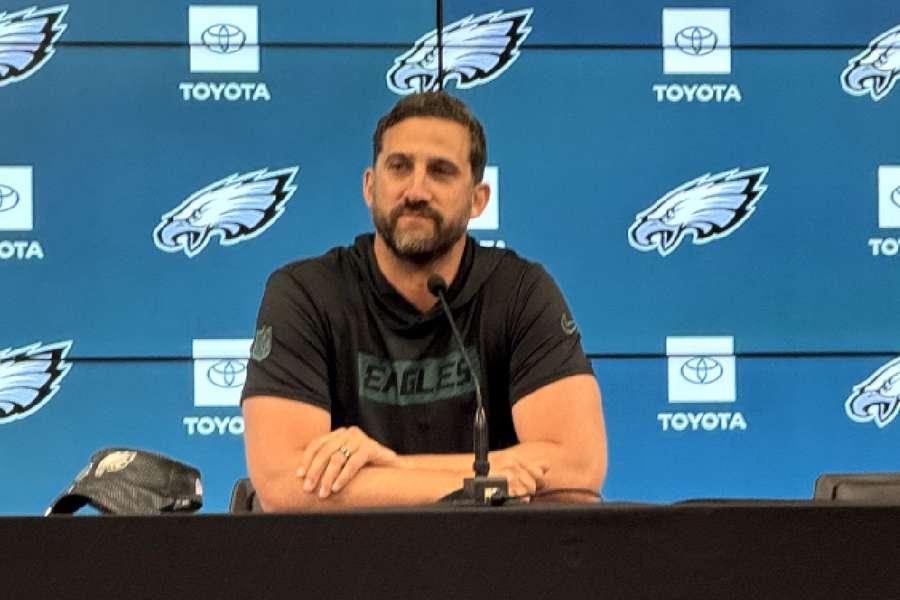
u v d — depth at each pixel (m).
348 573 1.90
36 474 5.38
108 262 5.45
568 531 1.92
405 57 5.57
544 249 5.55
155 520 1.89
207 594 1.88
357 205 5.54
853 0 5.61
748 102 5.61
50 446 5.39
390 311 3.67
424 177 3.57
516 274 3.77
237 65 5.52
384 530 1.90
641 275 5.57
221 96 5.52
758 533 1.91
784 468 5.56
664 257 5.57
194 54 5.52
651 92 5.60
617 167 5.58
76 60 5.48
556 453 3.54
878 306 5.59
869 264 5.61
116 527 1.88
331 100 5.55
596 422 3.64
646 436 5.54
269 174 5.52
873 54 5.60
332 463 3.15
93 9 5.49
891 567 1.91
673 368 5.55
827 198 5.61
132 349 5.45
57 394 5.41
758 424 5.56
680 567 1.91
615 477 5.52
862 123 5.62
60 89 5.47
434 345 3.68
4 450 5.38
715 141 5.60
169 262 5.47
